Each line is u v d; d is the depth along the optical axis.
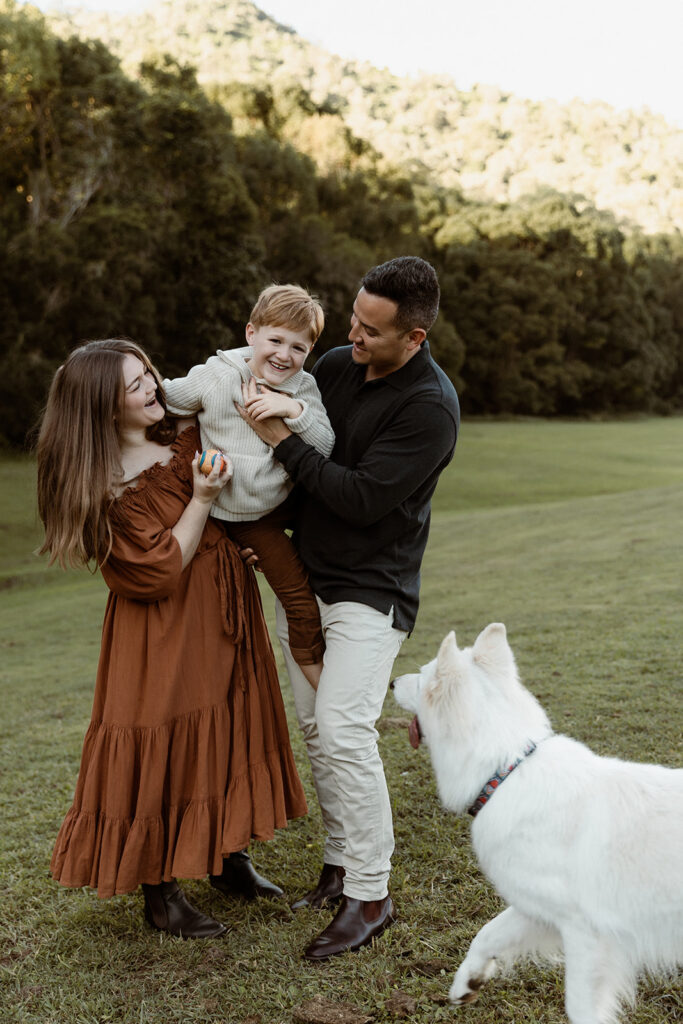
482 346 62.97
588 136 168.00
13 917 3.38
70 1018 2.68
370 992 2.67
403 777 4.38
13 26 35.50
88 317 35.19
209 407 2.97
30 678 8.73
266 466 3.00
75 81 38.97
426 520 3.21
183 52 118.25
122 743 2.94
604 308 70.56
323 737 3.00
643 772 2.50
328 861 3.32
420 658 7.44
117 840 2.94
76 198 37.81
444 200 70.81
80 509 2.84
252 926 3.16
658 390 78.44
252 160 47.91
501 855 2.50
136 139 37.75
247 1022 2.60
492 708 2.65
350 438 3.04
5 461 31.58
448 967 2.78
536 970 2.79
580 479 29.56
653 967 2.38
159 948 3.04
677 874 2.28
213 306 38.28
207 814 2.99
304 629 3.16
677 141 165.25
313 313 2.96
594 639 7.12
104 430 2.86
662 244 87.69
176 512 2.96
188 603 3.00
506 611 9.06
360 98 168.00
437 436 2.92
